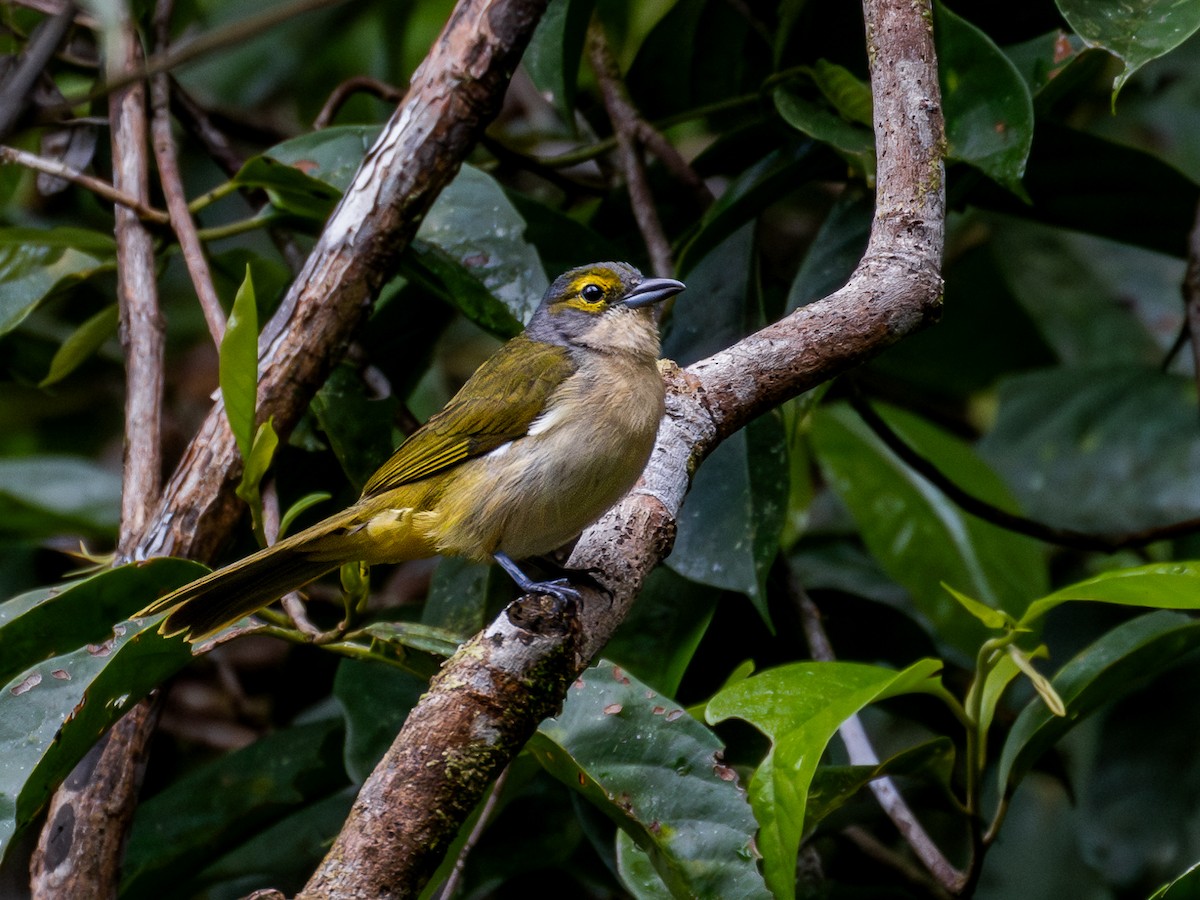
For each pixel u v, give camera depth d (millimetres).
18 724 6094
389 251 7188
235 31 4820
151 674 6270
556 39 8789
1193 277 8367
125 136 8055
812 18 8703
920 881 9133
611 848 7531
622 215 9875
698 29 9781
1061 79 8062
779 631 8992
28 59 5555
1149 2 7027
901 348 12195
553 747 6121
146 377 7516
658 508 6457
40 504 10039
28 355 10086
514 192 8945
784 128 8625
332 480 9172
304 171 8180
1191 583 6148
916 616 10359
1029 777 10445
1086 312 11617
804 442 10750
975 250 11883
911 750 6793
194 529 6953
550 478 6875
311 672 10203
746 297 8445
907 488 10039
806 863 8383
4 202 10336
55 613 6527
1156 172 8594
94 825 6750
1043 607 6574
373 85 9688
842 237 8258
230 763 8719
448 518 7039
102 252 8492
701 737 6219
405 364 9430
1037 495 10703
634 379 6887
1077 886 10062
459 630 8203
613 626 6074
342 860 4945
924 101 6566
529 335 7668
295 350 7098
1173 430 10695
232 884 10125
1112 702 9250
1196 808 8805
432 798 5082
